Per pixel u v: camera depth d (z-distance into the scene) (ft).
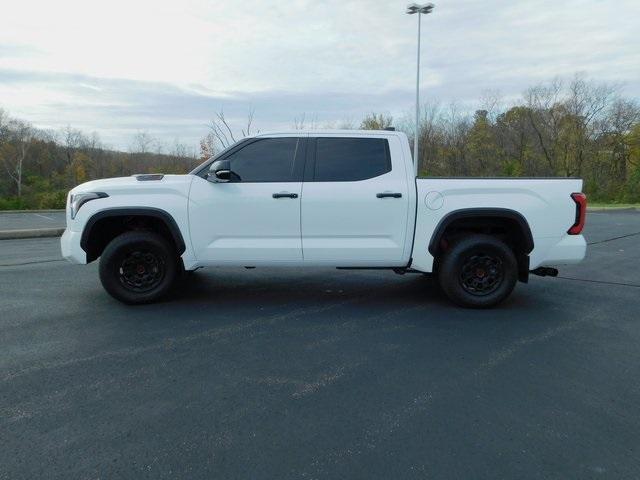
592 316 15.74
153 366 11.48
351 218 15.81
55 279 20.97
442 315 15.76
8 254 28.91
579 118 133.28
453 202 15.84
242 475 7.37
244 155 16.17
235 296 18.15
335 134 16.33
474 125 139.54
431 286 19.92
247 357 12.07
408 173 16.12
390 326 14.60
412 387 10.41
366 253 16.01
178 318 15.28
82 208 15.67
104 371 11.19
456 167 139.74
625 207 97.86
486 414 9.25
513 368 11.45
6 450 7.99
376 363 11.72
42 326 14.42
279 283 20.42
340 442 8.28
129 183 15.93
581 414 9.25
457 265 16.05
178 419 9.03
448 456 7.86
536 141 140.77
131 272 16.48
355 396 9.99
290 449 8.07
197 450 8.03
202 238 15.90
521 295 18.60
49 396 9.93
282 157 16.16
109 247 16.07
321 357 12.09
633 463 7.67
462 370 11.32
